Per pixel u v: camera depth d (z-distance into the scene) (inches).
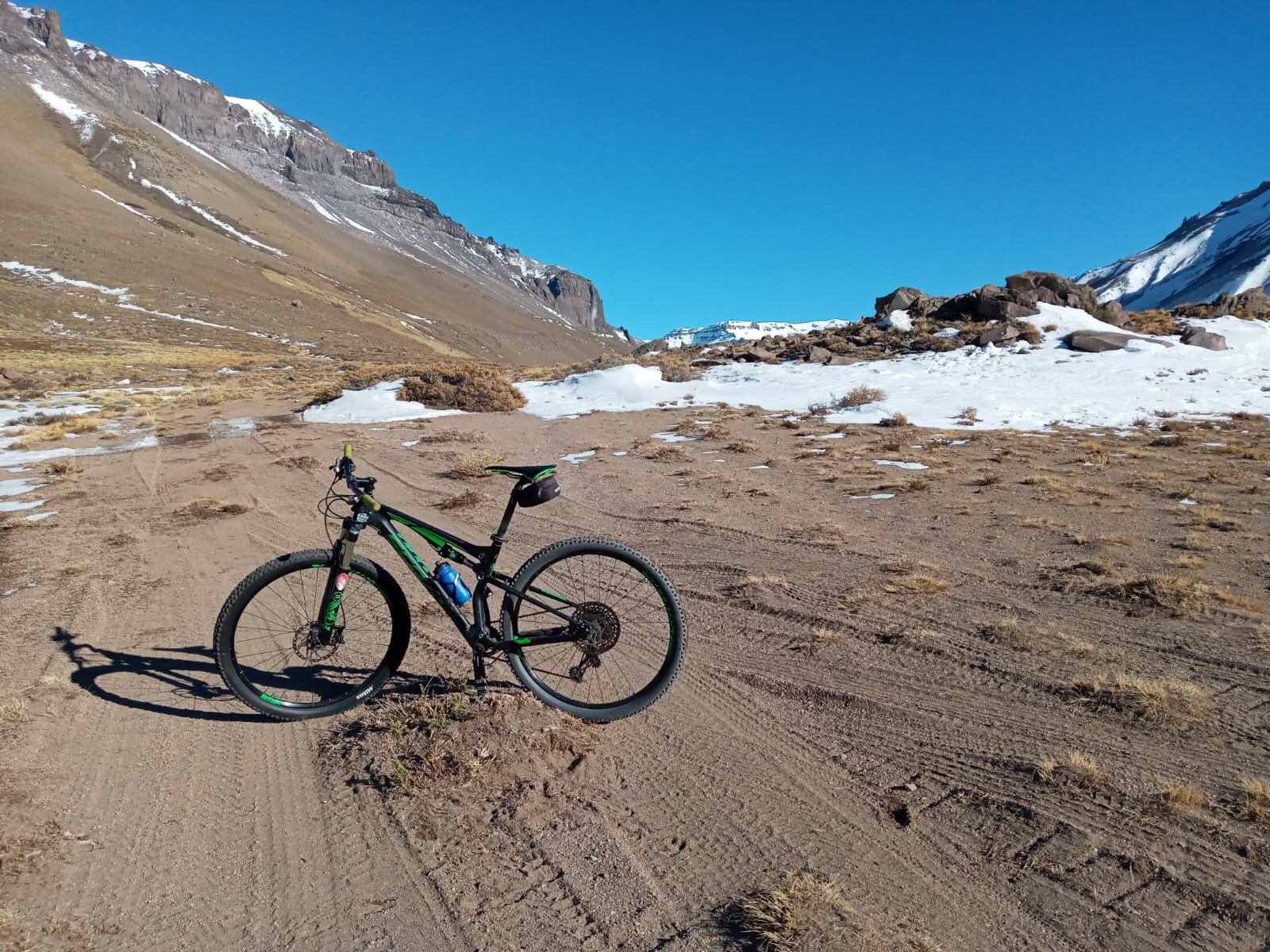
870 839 115.6
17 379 1314.0
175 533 330.0
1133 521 306.5
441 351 5442.9
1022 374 829.2
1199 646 178.2
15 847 114.3
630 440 577.3
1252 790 119.0
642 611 209.8
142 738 150.1
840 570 248.8
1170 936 94.3
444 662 175.8
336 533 326.0
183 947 97.2
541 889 106.1
